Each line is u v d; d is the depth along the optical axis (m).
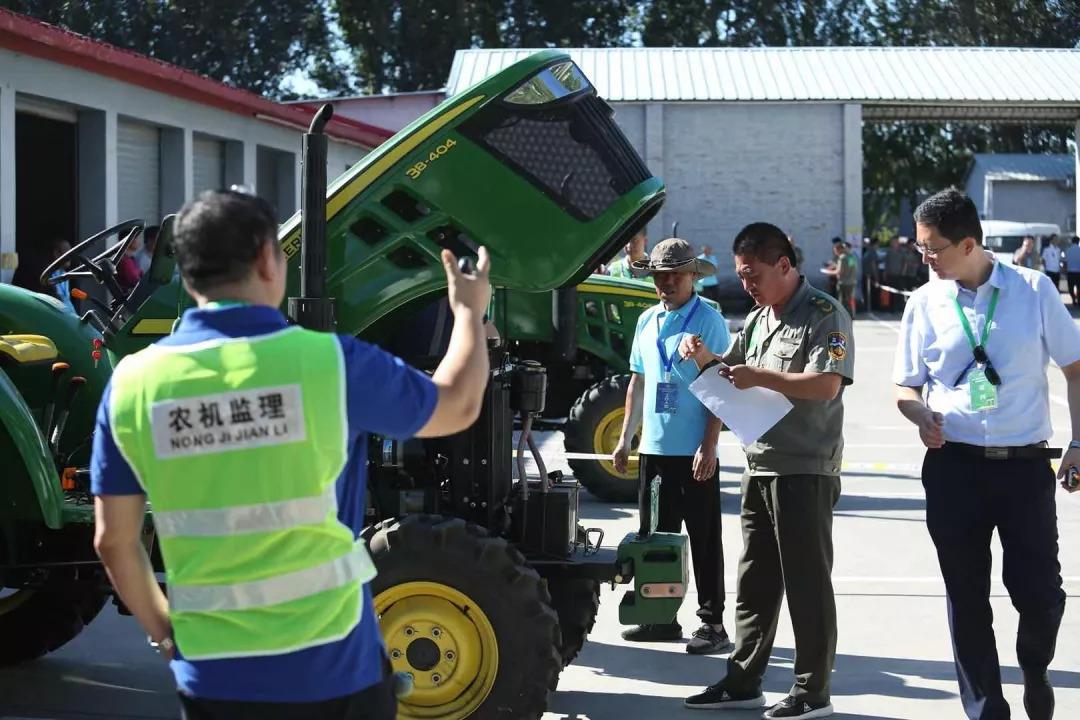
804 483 4.96
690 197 32.00
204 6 44.53
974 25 53.03
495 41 48.03
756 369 4.86
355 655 2.70
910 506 9.73
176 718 5.34
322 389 2.66
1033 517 4.55
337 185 5.05
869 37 52.84
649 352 6.19
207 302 2.75
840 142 31.81
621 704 5.46
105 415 2.71
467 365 2.79
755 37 51.25
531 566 5.17
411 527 4.71
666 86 31.97
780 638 6.48
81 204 16.34
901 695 5.53
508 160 5.09
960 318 4.61
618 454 6.37
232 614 2.62
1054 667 5.86
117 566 2.75
